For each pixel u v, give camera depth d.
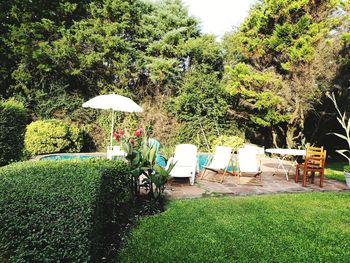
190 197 6.43
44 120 12.95
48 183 3.00
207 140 15.82
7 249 2.58
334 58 12.28
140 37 17.50
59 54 14.02
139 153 5.68
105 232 4.26
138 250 3.71
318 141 15.30
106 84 16.03
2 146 5.33
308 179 8.95
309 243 3.99
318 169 7.85
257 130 16.92
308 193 6.98
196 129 15.75
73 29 15.06
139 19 17.34
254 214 5.18
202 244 3.89
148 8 18.36
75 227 2.45
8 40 13.89
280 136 15.86
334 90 12.79
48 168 3.74
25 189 2.80
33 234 2.45
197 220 4.82
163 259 3.46
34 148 12.16
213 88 15.76
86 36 14.95
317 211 5.43
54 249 2.43
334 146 15.62
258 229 4.47
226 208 5.50
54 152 12.97
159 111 15.87
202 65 16.94
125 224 4.68
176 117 15.83
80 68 14.85
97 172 3.62
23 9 14.78
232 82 14.83
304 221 4.87
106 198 4.15
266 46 14.34
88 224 2.50
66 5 15.13
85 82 15.95
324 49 12.36
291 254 3.65
